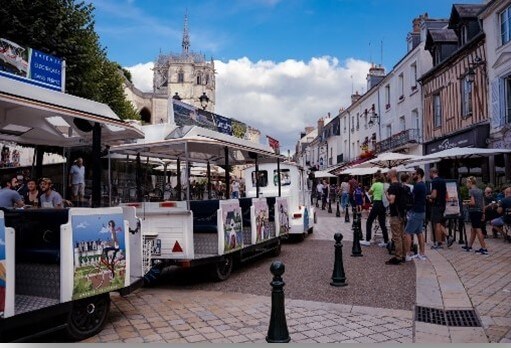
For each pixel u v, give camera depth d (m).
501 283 6.75
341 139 44.53
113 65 26.53
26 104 4.41
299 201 13.27
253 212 8.88
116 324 5.09
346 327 4.94
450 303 5.79
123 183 8.88
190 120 10.11
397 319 5.22
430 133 23.89
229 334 4.72
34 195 7.95
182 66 94.94
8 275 3.83
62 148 8.12
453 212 10.54
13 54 8.95
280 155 11.35
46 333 4.25
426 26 25.39
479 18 18.55
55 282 4.51
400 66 28.59
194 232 7.73
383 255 9.74
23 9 14.35
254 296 6.42
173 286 7.22
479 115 18.80
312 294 6.44
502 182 16.19
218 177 12.22
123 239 5.16
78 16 16.19
